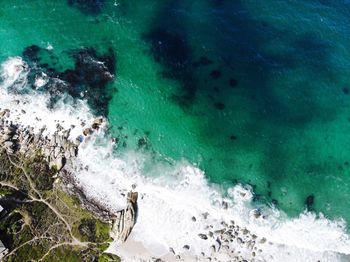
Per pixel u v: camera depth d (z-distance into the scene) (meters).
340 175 50.62
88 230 45.38
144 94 52.72
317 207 48.78
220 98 53.28
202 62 55.28
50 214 45.31
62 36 55.88
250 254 46.41
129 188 48.12
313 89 54.88
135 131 50.72
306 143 51.81
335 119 53.38
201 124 51.66
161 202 47.78
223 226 47.19
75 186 47.44
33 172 46.81
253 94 53.91
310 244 47.22
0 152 47.22
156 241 46.34
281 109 53.38
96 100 51.81
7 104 50.62
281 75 55.38
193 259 45.97
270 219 47.72
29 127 49.59
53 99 51.25
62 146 48.84
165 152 49.97
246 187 48.94
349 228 48.28
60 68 53.50
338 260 47.00
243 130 51.84
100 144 49.69
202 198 48.06
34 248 43.34
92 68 53.81
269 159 50.66
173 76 54.12
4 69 52.88
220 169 49.66
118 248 45.50
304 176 50.12
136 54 55.25
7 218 43.22
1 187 45.22
